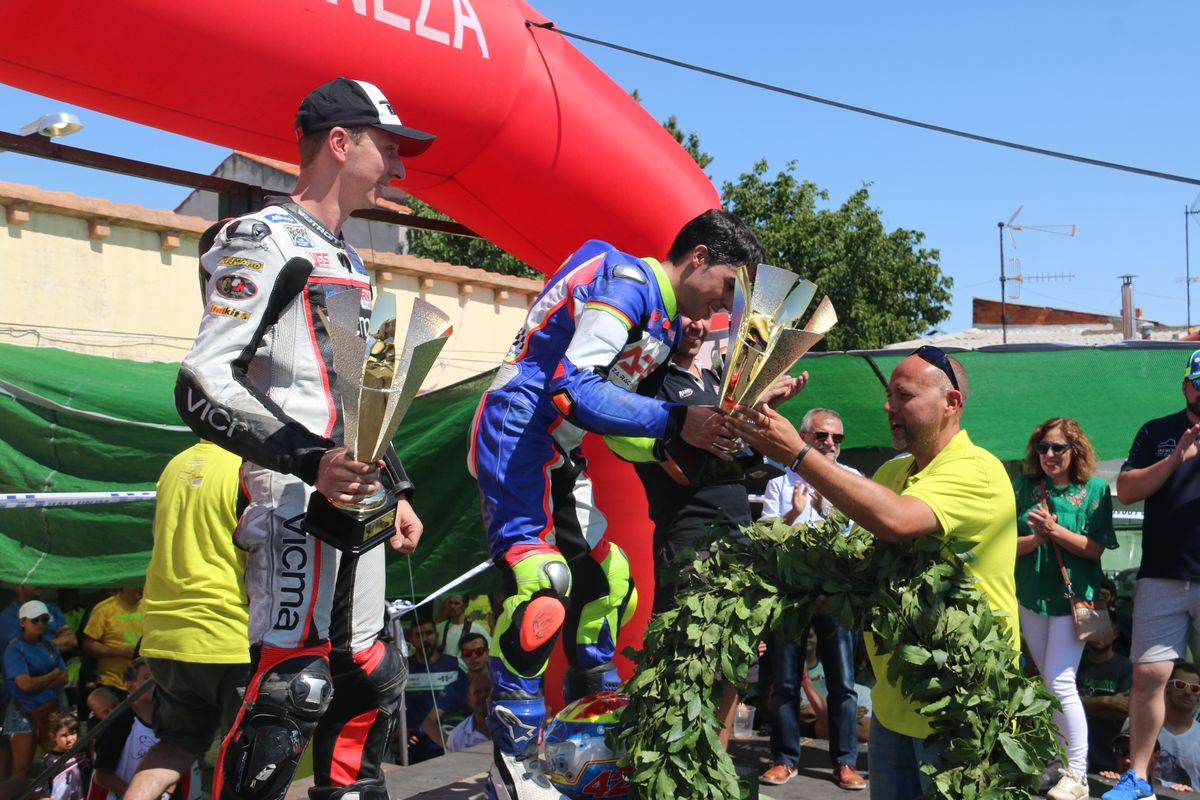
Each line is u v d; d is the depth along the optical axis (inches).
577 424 116.6
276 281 92.4
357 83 103.3
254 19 154.4
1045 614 193.0
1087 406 255.9
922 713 104.1
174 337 462.6
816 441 203.2
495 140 190.4
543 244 208.4
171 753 140.3
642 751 107.2
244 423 87.4
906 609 105.0
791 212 981.2
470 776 177.3
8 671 250.1
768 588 109.8
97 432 227.0
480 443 129.5
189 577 136.4
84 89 155.0
